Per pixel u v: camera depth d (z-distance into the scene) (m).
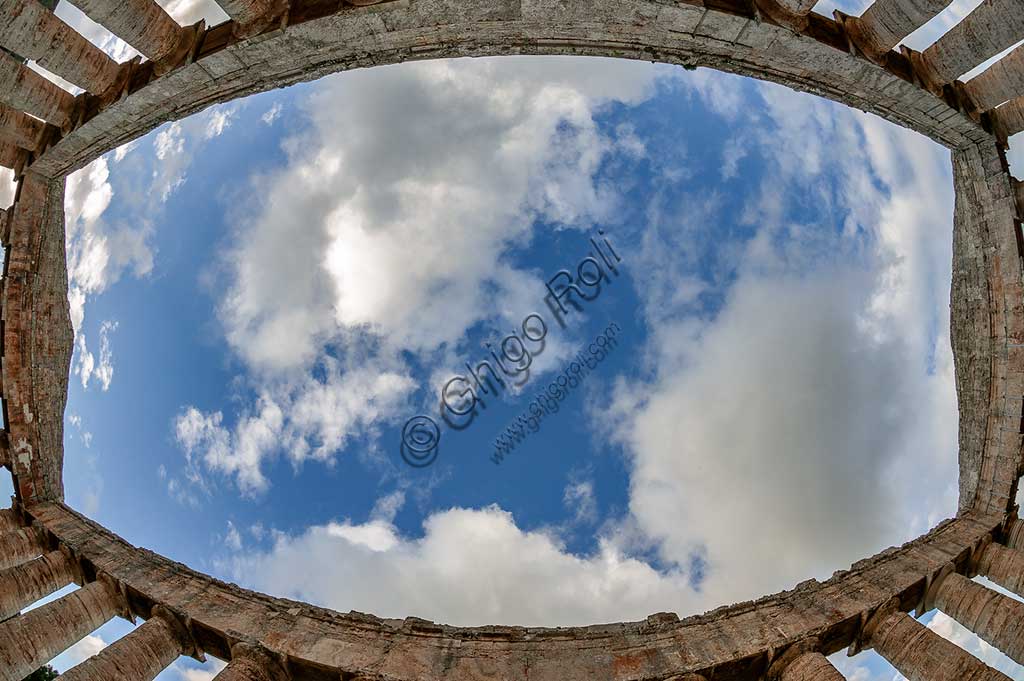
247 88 19.28
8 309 21.61
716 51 18.70
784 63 19.09
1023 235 21.00
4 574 18.28
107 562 19.53
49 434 22.31
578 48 18.78
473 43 18.38
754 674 17.58
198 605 18.47
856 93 20.17
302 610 18.84
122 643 16.88
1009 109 20.19
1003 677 15.03
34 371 22.05
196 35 18.41
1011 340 21.03
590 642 18.28
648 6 16.77
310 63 18.47
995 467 21.00
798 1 16.52
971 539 19.80
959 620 18.33
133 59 19.83
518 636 18.55
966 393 22.53
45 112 19.95
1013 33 17.12
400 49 18.34
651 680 16.88
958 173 22.31
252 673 16.86
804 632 17.38
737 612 18.62
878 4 17.69
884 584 18.59
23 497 21.14
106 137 20.81
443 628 18.73
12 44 17.20
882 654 17.72
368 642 18.11
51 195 22.53
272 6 17.23
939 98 19.73
